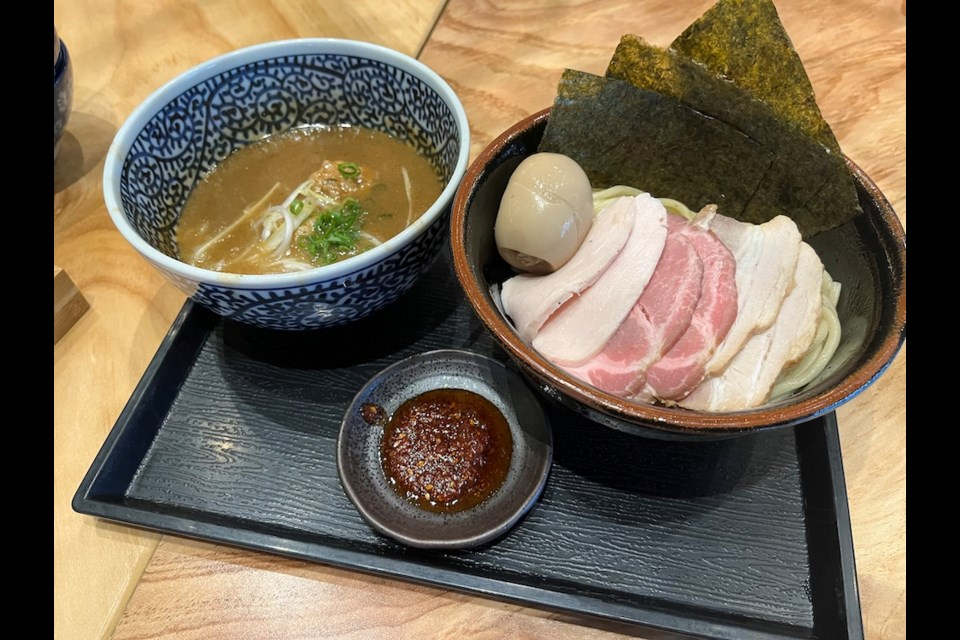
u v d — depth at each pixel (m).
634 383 0.26
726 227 0.30
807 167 0.28
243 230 0.32
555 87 0.42
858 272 0.27
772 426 0.21
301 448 0.29
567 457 0.29
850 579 0.24
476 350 0.32
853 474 0.28
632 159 0.31
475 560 0.26
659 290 0.27
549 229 0.27
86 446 0.29
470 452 0.28
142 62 0.43
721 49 0.28
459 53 0.43
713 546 0.26
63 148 0.39
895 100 0.40
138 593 0.26
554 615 0.26
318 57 0.33
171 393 0.31
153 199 0.31
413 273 0.29
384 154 0.34
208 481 0.28
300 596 0.26
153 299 0.34
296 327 0.29
